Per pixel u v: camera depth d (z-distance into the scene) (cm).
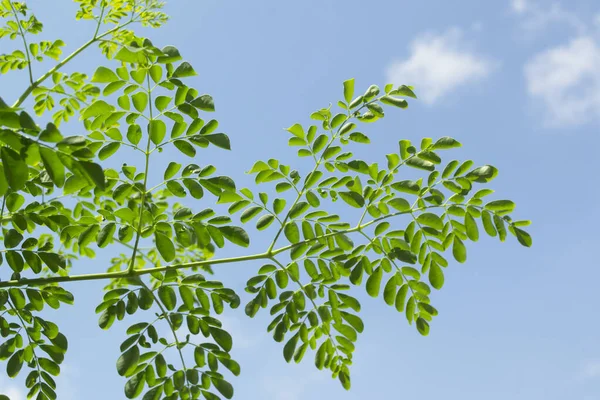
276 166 383
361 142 382
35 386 366
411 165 371
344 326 387
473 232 370
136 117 341
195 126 344
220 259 373
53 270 345
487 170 367
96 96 527
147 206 386
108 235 357
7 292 346
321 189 379
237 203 378
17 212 344
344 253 380
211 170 357
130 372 349
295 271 381
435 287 374
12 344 361
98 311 349
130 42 335
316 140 382
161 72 338
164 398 352
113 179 356
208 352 364
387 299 380
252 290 377
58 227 357
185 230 358
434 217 366
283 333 376
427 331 381
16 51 489
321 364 393
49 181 359
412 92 381
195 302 377
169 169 355
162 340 361
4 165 209
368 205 377
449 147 369
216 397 358
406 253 368
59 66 448
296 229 379
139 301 354
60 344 366
